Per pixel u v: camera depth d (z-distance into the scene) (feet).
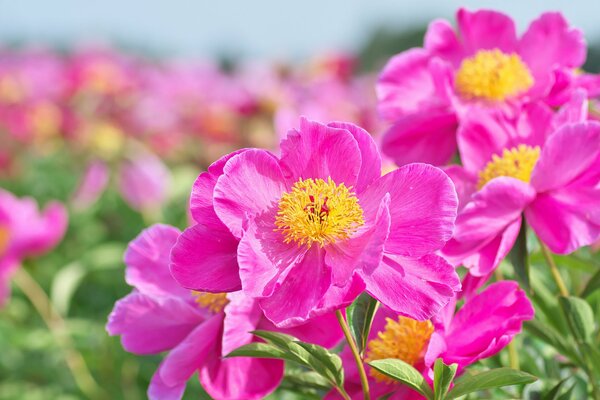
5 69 9.70
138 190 5.79
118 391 4.83
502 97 2.62
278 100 7.00
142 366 4.98
